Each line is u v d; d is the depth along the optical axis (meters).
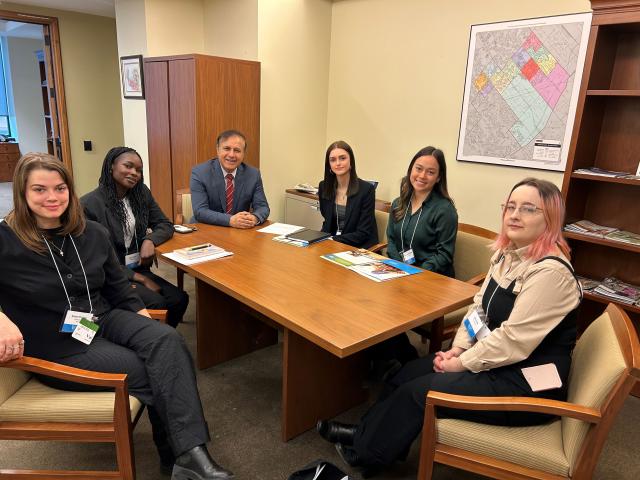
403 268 2.16
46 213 1.49
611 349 1.28
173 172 4.02
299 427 1.97
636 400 2.35
